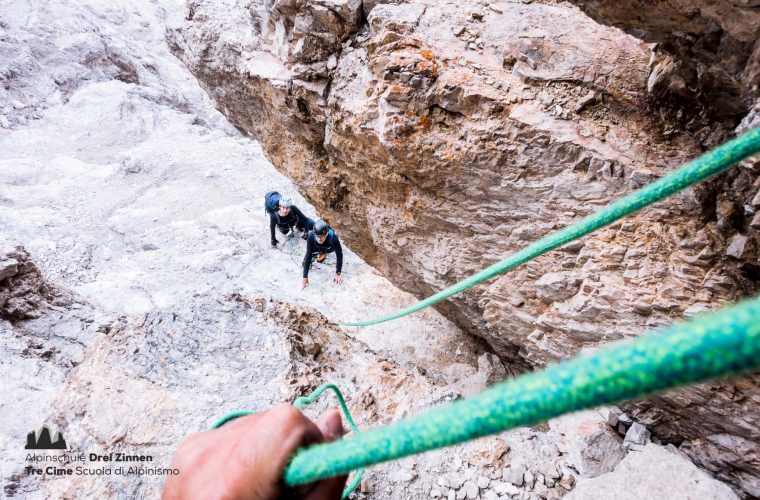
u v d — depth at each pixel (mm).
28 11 16984
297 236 9961
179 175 12594
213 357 3453
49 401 3297
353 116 5043
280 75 5785
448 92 4328
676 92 3820
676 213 3787
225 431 889
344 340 4262
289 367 3438
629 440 3984
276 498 728
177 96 19625
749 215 3365
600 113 4164
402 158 4770
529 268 4539
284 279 8953
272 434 732
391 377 3686
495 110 4266
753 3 2346
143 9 23594
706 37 2965
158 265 9461
